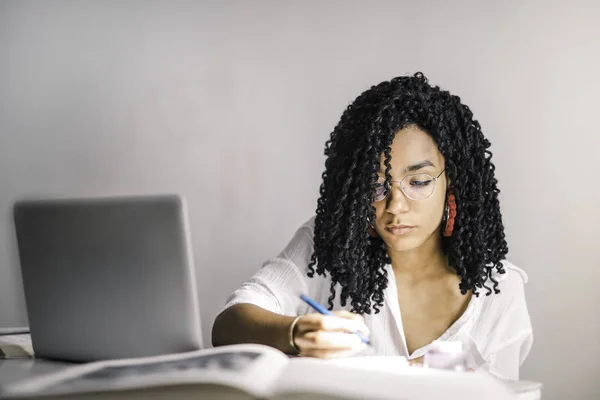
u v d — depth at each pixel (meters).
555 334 2.49
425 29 2.65
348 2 2.75
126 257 1.11
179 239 1.09
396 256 1.56
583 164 2.48
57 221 1.13
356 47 2.74
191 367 0.93
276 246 2.86
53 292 1.16
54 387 0.89
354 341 1.17
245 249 2.88
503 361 1.51
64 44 3.06
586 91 2.48
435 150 1.47
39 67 3.08
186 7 2.95
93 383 0.89
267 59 2.86
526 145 2.53
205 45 2.93
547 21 2.51
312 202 2.82
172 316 1.11
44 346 1.21
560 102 2.50
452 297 1.56
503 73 2.55
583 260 2.47
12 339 1.39
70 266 1.14
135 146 3.00
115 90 3.02
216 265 2.91
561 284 2.49
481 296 1.53
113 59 3.02
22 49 3.09
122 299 1.12
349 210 1.50
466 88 2.60
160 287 1.10
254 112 2.87
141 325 1.12
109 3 3.02
